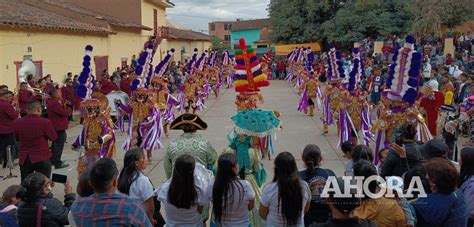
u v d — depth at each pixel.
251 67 10.26
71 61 20.06
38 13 19.91
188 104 16.53
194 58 19.44
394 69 7.86
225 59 28.25
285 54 38.81
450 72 17.16
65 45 19.45
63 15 23.11
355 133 10.36
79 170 7.62
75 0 30.33
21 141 7.21
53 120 9.52
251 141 5.86
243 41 10.30
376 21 33.50
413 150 5.24
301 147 11.28
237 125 5.82
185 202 4.30
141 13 30.42
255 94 10.29
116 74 17.91
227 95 24.05
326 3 37.31
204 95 18.95
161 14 36.16
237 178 4.39
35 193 4.19
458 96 12.80
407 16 33.31
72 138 12.84
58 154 9.65
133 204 3.54
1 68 15.15
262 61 34.94
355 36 33.91
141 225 3.51
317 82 16.08
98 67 23.03
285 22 39.50
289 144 11.63
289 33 39.66
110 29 24.31
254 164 5.64
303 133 13.06
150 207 4.69
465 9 23.70
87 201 3.53
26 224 4.17
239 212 4.36
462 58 21.34
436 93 9.02
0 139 9.30
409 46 7.70
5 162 9.60
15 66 15.89
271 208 4.23
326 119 12.63
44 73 17.78
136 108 9.57
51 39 18.23
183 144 5.51
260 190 5.57
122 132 13.24
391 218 3.71
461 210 3.85
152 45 9.83
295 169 4.18
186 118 5.63
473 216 4.33
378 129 7.86
